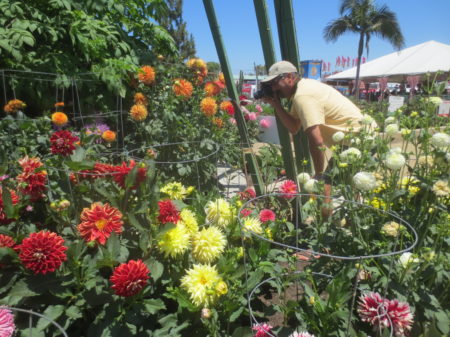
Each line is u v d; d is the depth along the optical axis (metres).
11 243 1.26
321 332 1.15
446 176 1.38
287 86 2.45
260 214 1.81
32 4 3.02
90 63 3.17
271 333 1.21
